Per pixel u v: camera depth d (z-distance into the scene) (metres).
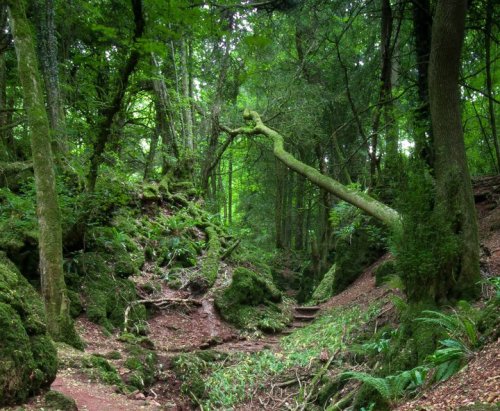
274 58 17.70
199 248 14.75
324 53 17.16
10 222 9.55
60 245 7.73
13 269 7.61
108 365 7.10
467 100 16.95
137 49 6.81
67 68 13.71
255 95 21.33
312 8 12.27
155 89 18.33
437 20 7.08
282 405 7.36
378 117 12.34
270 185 27.20
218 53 19.41
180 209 16.78
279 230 25.67
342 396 6.66
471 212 6.98
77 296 9.74
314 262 19.91
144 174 18.92
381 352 6.94
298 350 9.40
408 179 7.36
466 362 4.55
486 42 11.86
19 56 7.50
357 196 8.86
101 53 10.16
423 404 3.94
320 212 24.12
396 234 7.29
